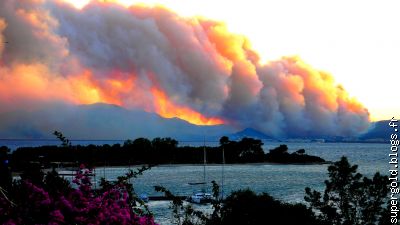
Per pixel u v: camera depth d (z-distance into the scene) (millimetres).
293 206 29656
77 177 11133
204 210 73188
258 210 27562
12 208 9438
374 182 29156
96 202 10352
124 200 11102
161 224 53969
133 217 10977
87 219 9977
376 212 29094
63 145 13117
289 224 27828
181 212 46344
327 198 30812
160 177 162375
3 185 11539
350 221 28766
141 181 146375
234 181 145375
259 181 143750
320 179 150750
